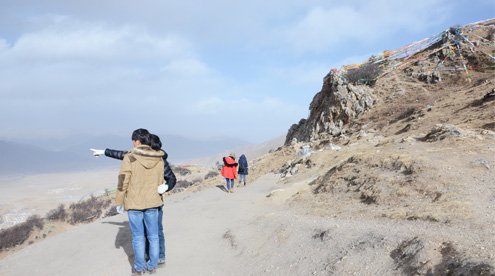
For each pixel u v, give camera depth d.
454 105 22.50
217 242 8.14
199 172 76.88
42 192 166.00
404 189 8.24
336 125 31.95
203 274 6.30
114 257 7.36
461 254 4.45
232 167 16.70
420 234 5.40
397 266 4.86
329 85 35.72
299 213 8.98
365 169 10.17
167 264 6.79
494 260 4.08
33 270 7.07
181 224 9.94
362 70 35.47
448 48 35.50
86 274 6.59
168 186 6.30
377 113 29.67
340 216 7.96
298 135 38.41
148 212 6.14
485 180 7.97
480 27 37.41
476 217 6.06
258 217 9.32
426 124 20.14
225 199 14.12
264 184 18.48
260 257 6.72
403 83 33.34
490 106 18.59
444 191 7.65
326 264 5.61
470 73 31.39
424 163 9.16
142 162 5.96
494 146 10.75
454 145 11.54
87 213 64.56
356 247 5.74
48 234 56.91
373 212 7.70
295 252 6.43
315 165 17.73
